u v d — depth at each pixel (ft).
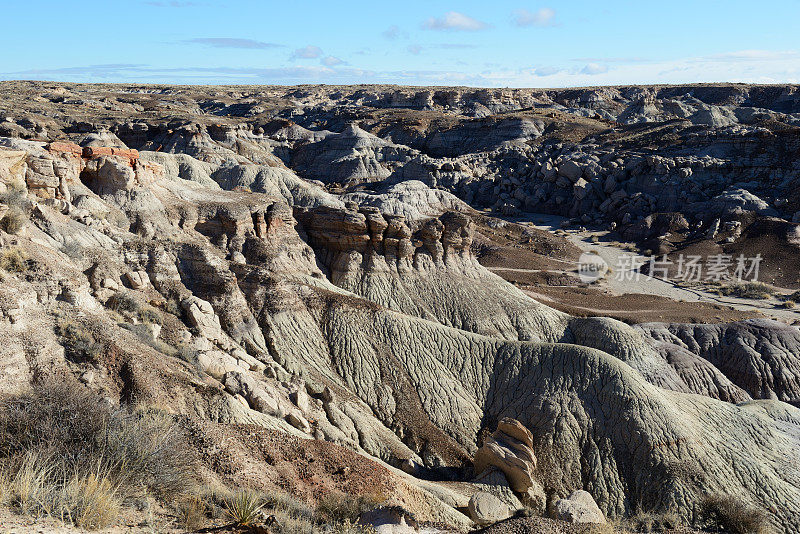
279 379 130.31
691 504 120.47
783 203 383.04
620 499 124.98
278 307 148.66
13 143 184.55
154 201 155.22
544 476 129.08
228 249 163.53
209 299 141.08
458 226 199.82
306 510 65.62
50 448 47.16
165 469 52.08
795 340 209.77
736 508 115.03
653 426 132.36
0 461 45.60
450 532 67.56
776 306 276.82
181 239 154.20
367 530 59.72
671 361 188.44
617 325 189.67
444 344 157.48
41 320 90.63
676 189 414.41
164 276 134.72
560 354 152.25
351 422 130.11
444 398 146.10
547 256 352.28
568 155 493.77
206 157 428.97
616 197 429.79
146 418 72.18
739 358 203.92
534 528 69.56
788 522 118.93
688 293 296.51
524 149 550.36
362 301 161.38
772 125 479.00
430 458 133.18
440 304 186.19
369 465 88.22
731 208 383.04
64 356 88.17
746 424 142.10
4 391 77.61
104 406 55.26
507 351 156.87
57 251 116.78
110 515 40.22
